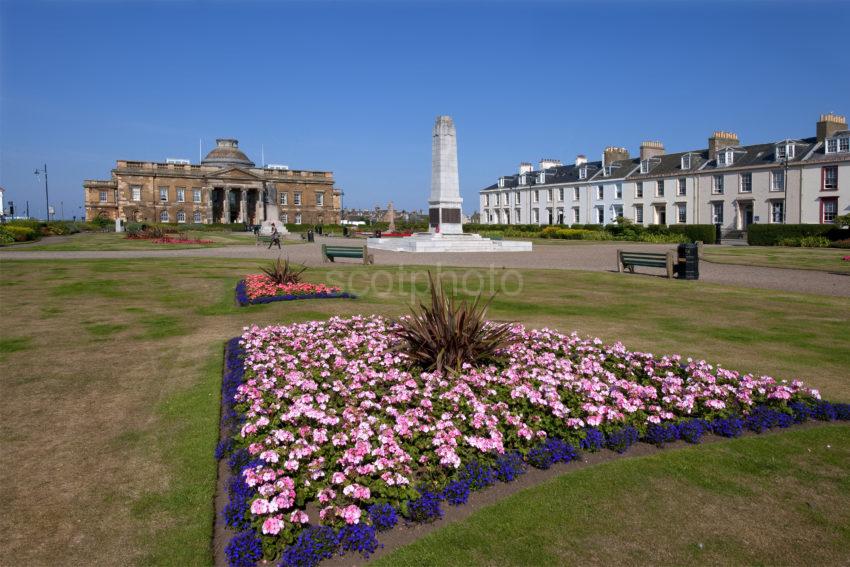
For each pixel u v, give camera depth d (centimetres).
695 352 852
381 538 394
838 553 372
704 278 1820
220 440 525
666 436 538
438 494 432
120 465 479
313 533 382
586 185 7281
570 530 397
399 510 419
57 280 1586
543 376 643
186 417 578
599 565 361
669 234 4825
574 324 1066
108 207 9762
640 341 926
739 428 556
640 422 558
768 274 1938
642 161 6656
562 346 823
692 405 578
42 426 556
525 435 504
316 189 10675
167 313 1137
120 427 554
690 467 487
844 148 4709
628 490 450
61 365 756
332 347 778
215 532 398
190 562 362
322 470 452
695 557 368
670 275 1770
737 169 5484
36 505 419
